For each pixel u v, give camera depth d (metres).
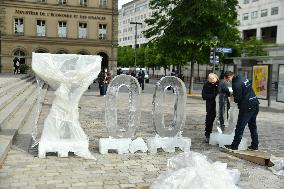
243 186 6.32
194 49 25.62
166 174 5.08
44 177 6.30
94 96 23.14
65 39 48.38
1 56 45.94
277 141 10.25
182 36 24.23
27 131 9.83
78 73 7.56
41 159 7.37
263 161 7.69
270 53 57.62
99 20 49.59
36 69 7.47
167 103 19.84
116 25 50.09
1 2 45.19
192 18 23.52
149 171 6.94
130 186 6.07
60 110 7.70
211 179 4.64
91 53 49.66
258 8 69.12
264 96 19.73
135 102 8.37
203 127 12.14
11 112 10.90
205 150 8.88
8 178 6.15
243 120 8.64
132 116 8.36
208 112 9.66
